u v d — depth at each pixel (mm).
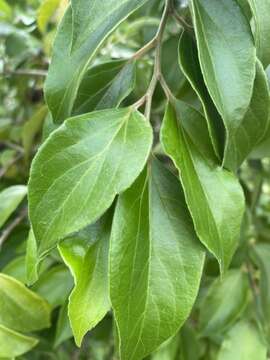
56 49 174
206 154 165
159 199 160
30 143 312
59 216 149
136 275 153
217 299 263
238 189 166
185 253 157
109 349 365
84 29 152
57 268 242
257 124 169
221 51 159
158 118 300
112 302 149
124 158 149
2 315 214
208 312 261
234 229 164
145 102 167
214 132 163
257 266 289
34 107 405
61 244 164
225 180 165
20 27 370
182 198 162
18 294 212
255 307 270
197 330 275
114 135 153
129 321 152
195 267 157
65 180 151
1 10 366
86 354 362
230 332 261
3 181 336
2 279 209
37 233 150
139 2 165
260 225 320
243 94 157
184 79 225
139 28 309
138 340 154
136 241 153
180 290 156
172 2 176
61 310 236
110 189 146
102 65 194
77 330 161
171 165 288
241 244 273
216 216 162
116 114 158
